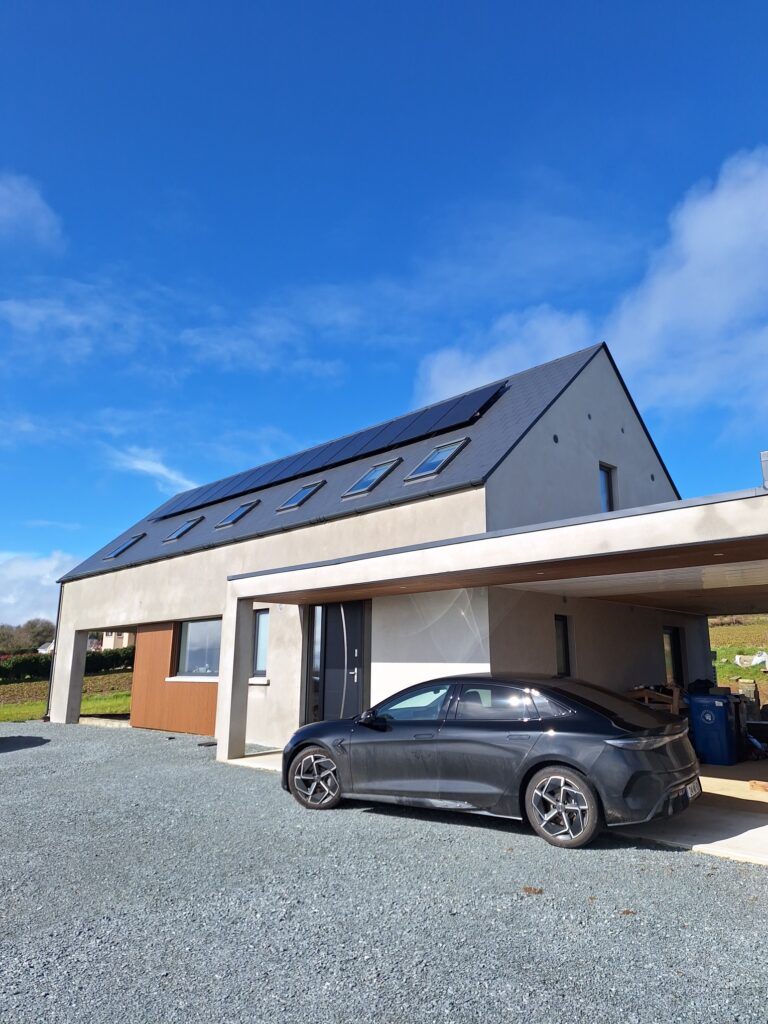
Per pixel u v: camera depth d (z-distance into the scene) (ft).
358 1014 9.75
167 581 53.42
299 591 33.42
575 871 16.28
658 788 17.89
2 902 14.90
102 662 130.41
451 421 42.57
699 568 25.16
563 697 19.93
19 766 35.65
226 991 10.54
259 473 61.26
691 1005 9.84
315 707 39.27
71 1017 9.78
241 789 27.58
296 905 14.34
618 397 46.62
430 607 33.17
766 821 20.81
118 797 26.45
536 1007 9.84
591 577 28.04
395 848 18.54
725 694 34.58
